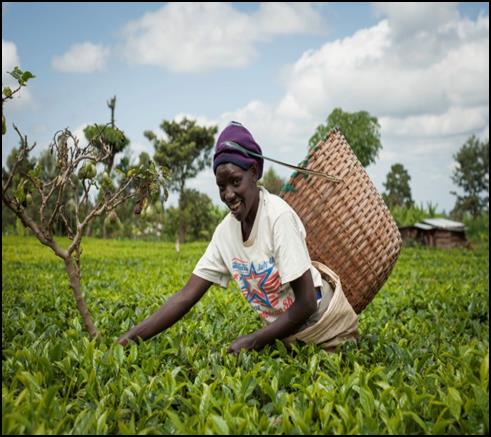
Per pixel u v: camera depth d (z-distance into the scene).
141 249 10.99
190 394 1.37
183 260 8.08
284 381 1.52
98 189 1.71
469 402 1.29
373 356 1.85
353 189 2.00
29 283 3.96
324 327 1.82
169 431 1.25
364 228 2.00
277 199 1.79
